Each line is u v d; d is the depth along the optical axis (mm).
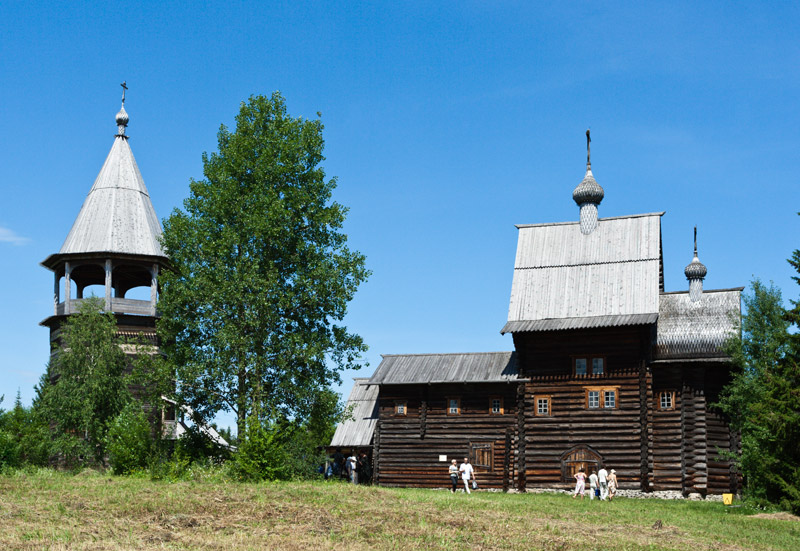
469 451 49000
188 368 42000
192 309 44656
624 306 47281
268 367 43562
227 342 41812
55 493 26984
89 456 47188
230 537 21656
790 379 37062
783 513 35625
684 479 44344
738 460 44531
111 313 50562
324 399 43219
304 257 45438
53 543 19703
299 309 44719
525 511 31500
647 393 45656
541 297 49250
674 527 29672
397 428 50812
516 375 48750
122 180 55094
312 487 31734
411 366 52125
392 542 22219
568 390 47094
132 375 43781
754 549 26016
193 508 25391
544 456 46844
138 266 54281
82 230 53062
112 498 26281
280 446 37312
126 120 57438
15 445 40688
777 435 35656
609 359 46625
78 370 48719
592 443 46062
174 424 50750
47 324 53906
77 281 57438
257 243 44156
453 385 50188
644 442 45031
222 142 47062
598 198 51844
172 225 45188
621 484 45156
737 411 44625
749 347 45344
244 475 35750
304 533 22828
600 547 24172
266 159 44969
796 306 37594
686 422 45031
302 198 44875
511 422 48531
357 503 28312
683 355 46438
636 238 50188
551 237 52000
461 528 25375
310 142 46562
